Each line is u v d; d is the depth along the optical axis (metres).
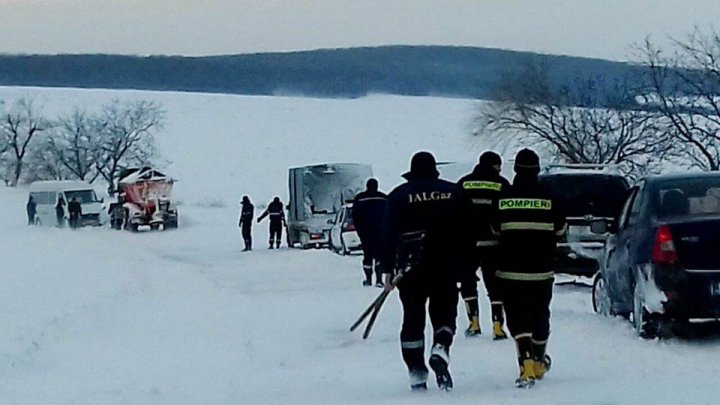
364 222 21.67
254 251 39.00
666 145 39.69
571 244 19.27
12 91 108.19
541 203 9.69
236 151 99.19
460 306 16.94
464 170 31.16
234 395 9.91
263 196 81.75
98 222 57.56
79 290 18.20
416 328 9.66
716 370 9.91
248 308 17.38
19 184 86.75
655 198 12.74
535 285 9.59
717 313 11.90
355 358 12.02
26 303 15.61
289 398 9.59
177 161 94.19
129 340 13.20
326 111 118.50
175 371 11.23
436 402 8.77
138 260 29.12
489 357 11.38
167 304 17.67
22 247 28.08
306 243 41.47
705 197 12.65
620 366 10.47
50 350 11.99
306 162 95.94
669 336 12.59
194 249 40.72
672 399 8.00
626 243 13.23
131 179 55.09
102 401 9.51
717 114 38.31
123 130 87.81
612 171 20.05
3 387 9.93
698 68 38.50
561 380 9.70
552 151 44.72
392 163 94.44
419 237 9.63
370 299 18.62
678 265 11.96
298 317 16.14
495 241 10.07
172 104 116.50
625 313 13.73
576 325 13.69
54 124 88.12
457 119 113.56
